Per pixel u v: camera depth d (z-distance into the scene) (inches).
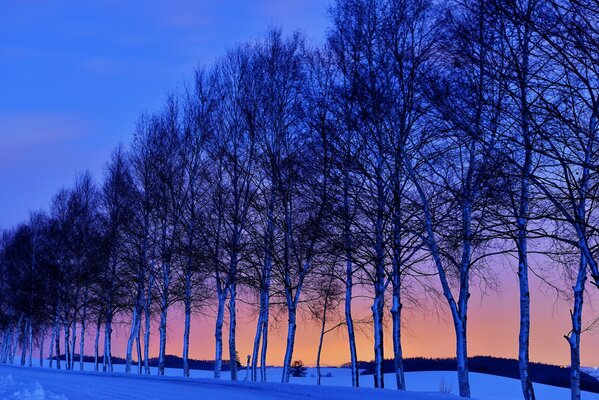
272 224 1116.5
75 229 1883.6
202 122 1331.2
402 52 847.1
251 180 1156.5
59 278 1881.2
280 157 1091.3
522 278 770.2
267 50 1187.3
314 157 964.0
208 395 660.7
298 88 1090.1
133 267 1519.4
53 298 1950.1
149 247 1515.7
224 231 1197.1
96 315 1907.0
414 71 828.6
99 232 1749.5
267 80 1160.2
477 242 810.8
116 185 1642.5
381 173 890.1
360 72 897.5
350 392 709.9
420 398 657.0
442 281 808.3
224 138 1227.2
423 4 860.0
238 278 1171.3
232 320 1219.2
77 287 1870.1
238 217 1154.0
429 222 813.9
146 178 1481.3
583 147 578.6
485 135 658.8
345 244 959.0
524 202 707.4
